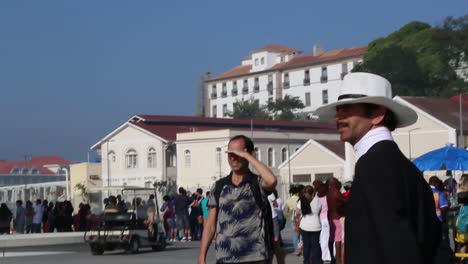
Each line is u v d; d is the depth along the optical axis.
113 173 85.44
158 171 81.25
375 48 110.19
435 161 20.19
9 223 37.44
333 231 17.23
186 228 34.59
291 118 130.62
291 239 33.62
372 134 4.30
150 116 84.94
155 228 27.73
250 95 147.75
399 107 4.32
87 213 38.09
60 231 38.75
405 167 4.08
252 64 150.12
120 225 26.92
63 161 121.38
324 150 72.12
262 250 7.73
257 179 7.81
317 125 89.88
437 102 61.41
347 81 4.41
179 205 34.62
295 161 74.38
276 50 149.12
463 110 61.28
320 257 17.98
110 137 86.19
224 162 76.50
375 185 3.96
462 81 98.25
